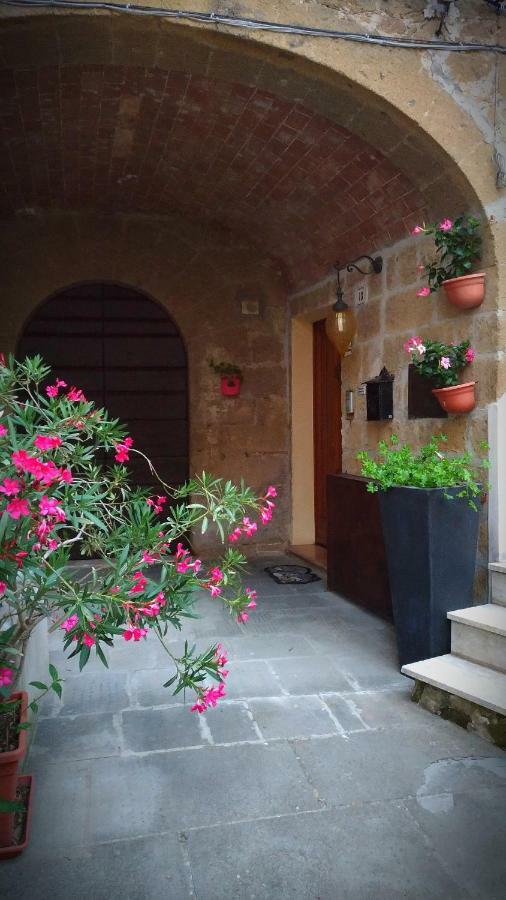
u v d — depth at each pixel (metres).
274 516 5.99
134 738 2.53
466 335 3.45
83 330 5.62
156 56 3.19
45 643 3.12
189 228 5.65
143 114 3.99
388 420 4.21
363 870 1.82
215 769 2.32
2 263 5.30
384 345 4.25
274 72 3.24
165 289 5.64
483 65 3.31
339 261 4.85
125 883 1.77
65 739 2.52
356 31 3.16
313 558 5.45
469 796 2.16
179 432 5.84
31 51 3.07
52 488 1.82
